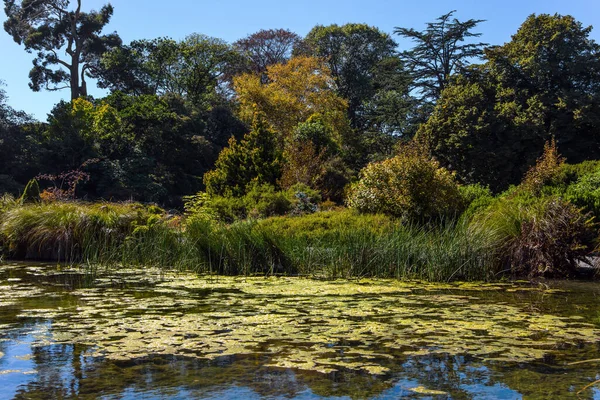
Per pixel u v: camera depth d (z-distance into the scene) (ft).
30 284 25.04
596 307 19.38
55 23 167.32
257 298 21.11
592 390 10.48
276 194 52.95
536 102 89.56
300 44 180.24
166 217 38.11
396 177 42.37
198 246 31.19
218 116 129.90
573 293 22.91
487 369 11.81
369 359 12.51
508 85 96.78
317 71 136.56
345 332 15.11
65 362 12.31
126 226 37.01
